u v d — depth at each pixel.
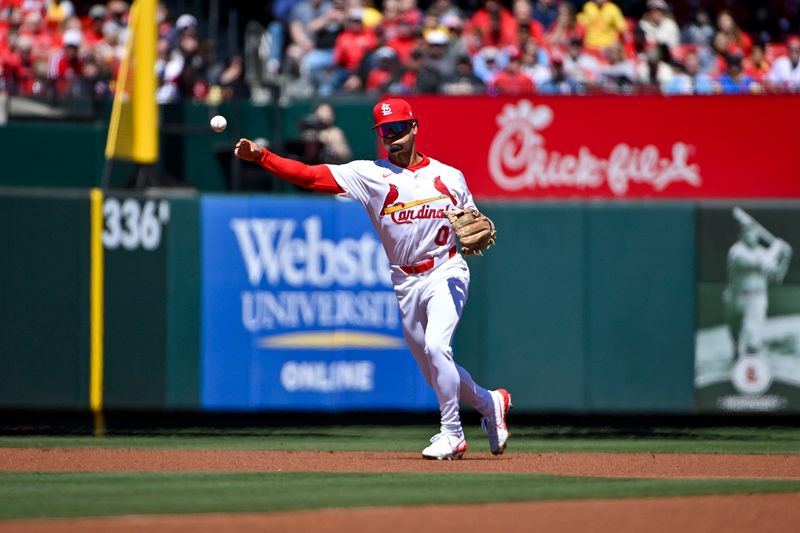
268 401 34.19
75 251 33.84
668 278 34.25
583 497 20.33
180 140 41.97
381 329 34.50
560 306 34.38
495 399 25.39
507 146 38.41
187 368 34.03
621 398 34.28
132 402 33.94
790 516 18.70
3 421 35.16
